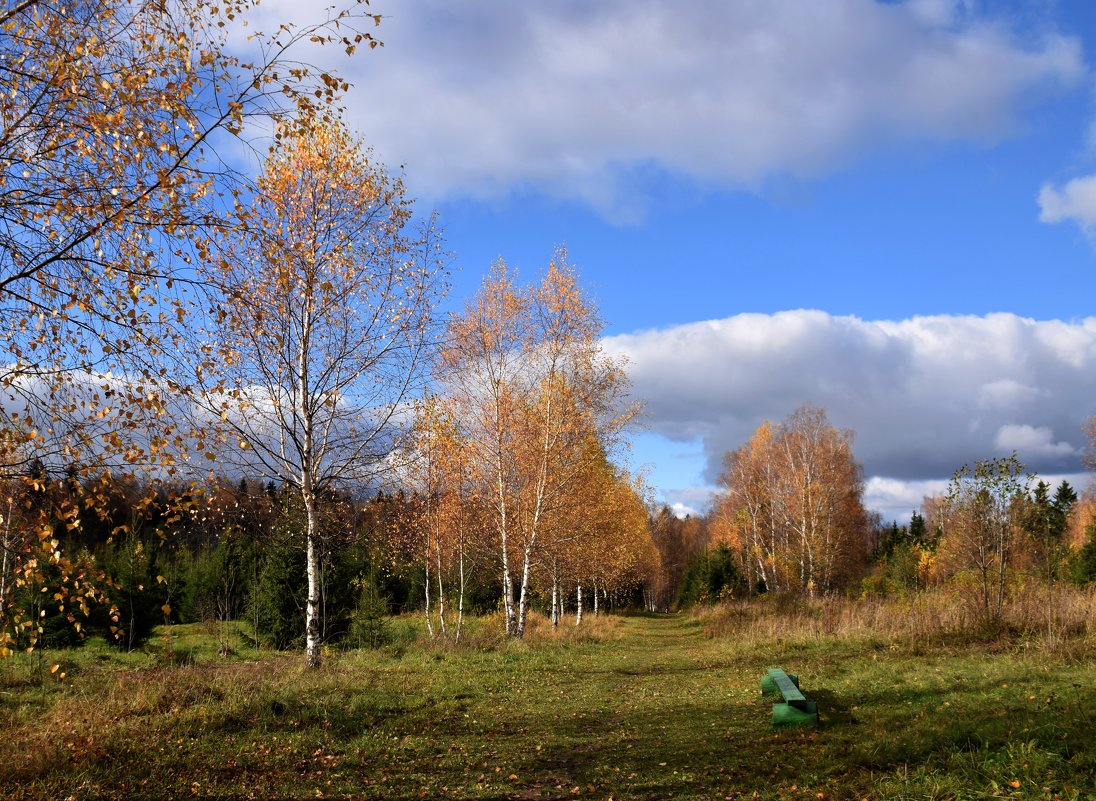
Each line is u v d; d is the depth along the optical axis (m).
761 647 18.02
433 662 15.89
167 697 9.90
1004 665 10.79
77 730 8.48
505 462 22.52
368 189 14.31
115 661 18.77
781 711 8.20
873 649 15.19
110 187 6.32
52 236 6.26
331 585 23.30
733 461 55.09
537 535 22.92
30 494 5.96
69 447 6.05
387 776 6.93
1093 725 6.13
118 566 22.45
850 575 46.88
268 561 23.52
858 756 6.33
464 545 23.61
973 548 16.94
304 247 13.34
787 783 6.05
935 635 15.27
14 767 6.71
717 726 8.77
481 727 9.23
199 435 6.88
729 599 40.31
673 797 6.07
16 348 6.39
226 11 7.15
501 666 15.57
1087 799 4.70
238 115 6.44
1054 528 17.72
